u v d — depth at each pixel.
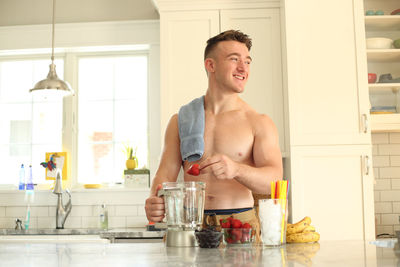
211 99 2.14
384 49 3.59
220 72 2.07
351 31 3.50
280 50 3.65
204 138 2.08
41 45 4.30
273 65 3.65
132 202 4.10
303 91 3.44
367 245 1.49
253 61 3.65
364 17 3.57
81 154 4.38
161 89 3.65
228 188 1.96
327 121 3.41
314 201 3.34
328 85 3.45
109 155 4.37
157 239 3.36
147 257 1.17
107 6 4.36
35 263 1.08
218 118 2.10
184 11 3.70
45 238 3.60
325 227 3.32
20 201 4.19
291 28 3.50
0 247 1.56
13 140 4.43
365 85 3.46
